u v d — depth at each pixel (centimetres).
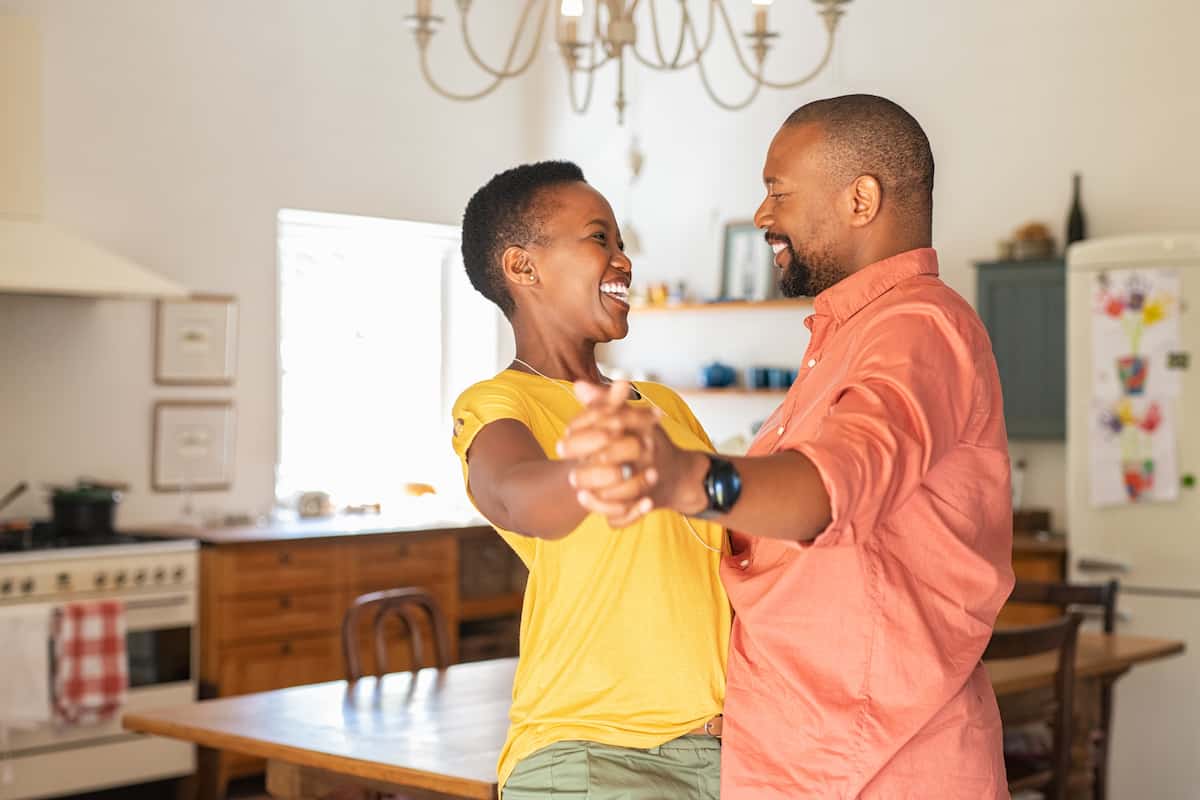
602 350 759
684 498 117
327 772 289
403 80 709
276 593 574
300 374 693
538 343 180
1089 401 532
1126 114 577
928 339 144
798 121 169
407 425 732
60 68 590
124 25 608
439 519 667
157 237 618
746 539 173
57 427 588
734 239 694
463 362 752
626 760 167
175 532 584
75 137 594
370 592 606
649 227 729
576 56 393
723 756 162
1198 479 514
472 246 183
